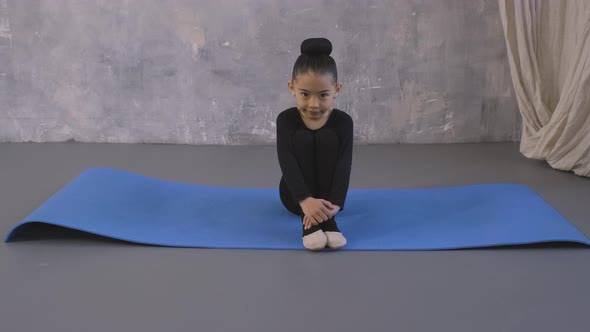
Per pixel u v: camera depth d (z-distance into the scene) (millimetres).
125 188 3133
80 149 4305
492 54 4289
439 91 4348
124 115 4441
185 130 4441
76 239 2717
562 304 2146
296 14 4223
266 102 4367
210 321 2041
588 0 3355
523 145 3969
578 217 3008
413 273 2389
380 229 2805
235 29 4254
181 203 3111
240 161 4023
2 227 2895
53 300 2184
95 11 4270
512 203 2980
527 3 3725
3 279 2344
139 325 2018
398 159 4039
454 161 3979
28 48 4348
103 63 4352
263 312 2100
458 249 2602
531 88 3850
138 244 2658
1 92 4426
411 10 4215
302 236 2707
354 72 4309
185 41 4289
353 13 4215
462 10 4219
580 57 3438
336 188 2691
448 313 2086
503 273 2385
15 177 3678
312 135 2691
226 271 2412
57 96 4430
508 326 2008
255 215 2984
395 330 1983
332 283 2311
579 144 3586
